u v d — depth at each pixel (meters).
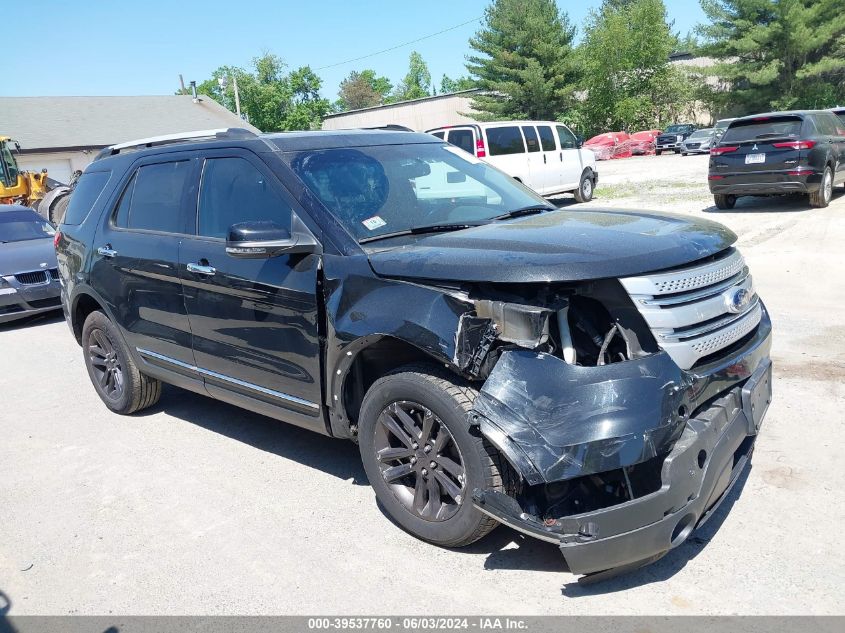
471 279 3.09
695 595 2.99
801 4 43.22
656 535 2.81
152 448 4.99
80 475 4.62
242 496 4.18
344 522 3.80
